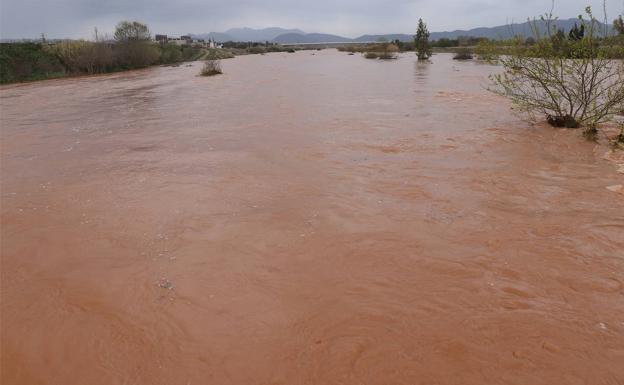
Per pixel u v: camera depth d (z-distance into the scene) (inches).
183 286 159.5
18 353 131.0
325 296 151.4
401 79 922.1
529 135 372.5
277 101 637.9
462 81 848.3
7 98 856.9
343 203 232.1
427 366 118.5
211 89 857.5
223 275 165.9
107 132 458.6
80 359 127.3
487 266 165.6
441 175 273.7
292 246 186.5
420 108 534.6
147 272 169.5
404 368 118.1
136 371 121.4
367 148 345.4
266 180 274.8
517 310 139.6
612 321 133.1
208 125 471.8
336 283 158.7
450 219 207.9
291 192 251.9
